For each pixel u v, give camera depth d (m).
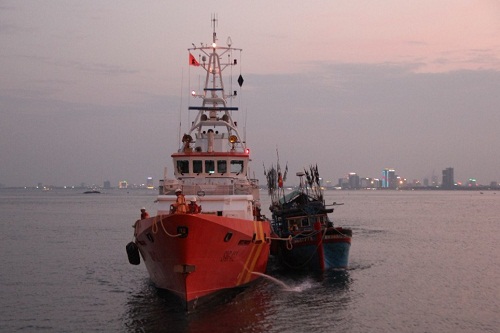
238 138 43.84
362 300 37.97
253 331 30.52
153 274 36.88
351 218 130.12
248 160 42.59
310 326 31.72
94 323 32.53
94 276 47.81
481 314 34.62
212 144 41.44
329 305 36.38
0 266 53.62
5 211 167.75
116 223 114.62
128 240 78.38
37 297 39.38
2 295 40.09
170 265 32.69
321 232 47.19
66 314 34.62
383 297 38.97
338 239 48.28
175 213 30.97
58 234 88.19
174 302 34.41
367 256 59.72
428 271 49.81
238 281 37.16
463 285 43.44
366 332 30.84
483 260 57.06
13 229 98.06
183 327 30.92
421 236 82.81
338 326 31.83
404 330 31.27
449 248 67.25
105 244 73.12
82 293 40.59
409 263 54.59
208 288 34.09
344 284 43.09
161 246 32.22
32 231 94.00
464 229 96.50
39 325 32.28
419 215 142.88
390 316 34.06
